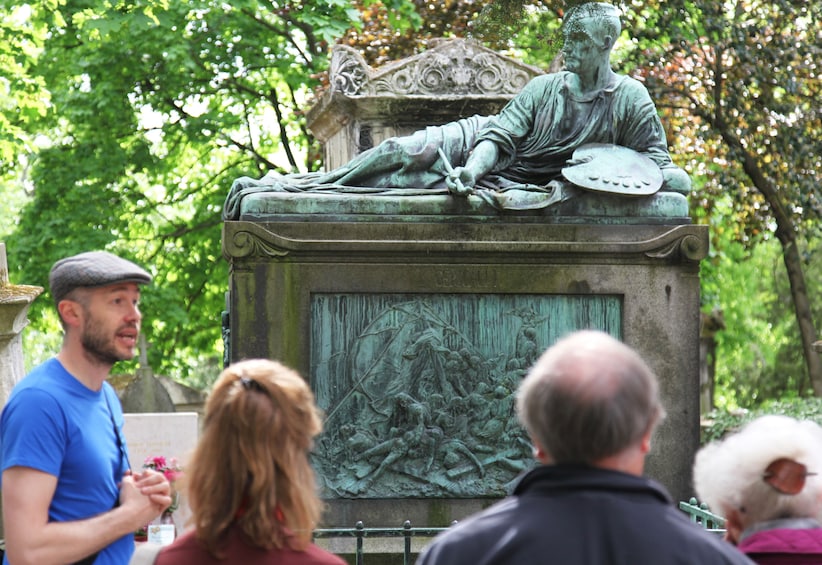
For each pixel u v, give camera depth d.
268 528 3.38
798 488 3.60
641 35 17.94
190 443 9.58
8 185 30.22
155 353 21.45
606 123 8.56
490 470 8.09
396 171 8.48
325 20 18.22
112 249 21.06
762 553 3.55
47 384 4.34
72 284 4.40
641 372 3.20
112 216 20.80
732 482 3.66
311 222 8.10
